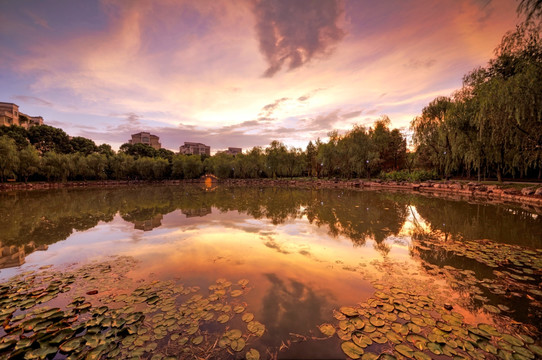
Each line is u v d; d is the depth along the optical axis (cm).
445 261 508
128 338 271
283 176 5825
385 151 3978
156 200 1658
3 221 963
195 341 264
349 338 266
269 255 547
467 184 1906
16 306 340
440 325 291
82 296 368
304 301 348
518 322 300
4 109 5194
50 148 4997
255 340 264
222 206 1341
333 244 631
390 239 675
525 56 1209
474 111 1706
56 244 646
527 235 708
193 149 11444
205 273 450
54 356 244
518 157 1648
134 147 6519
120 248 606
